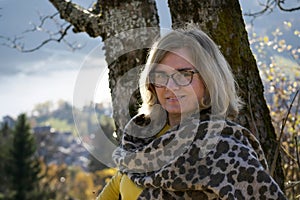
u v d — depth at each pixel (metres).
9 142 32.22
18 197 31.12
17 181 31.53
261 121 3.52
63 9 4.03
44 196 31.62
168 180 2.35
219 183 2.28
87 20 3.91
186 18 3.57
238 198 2.26
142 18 3.59
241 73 3.51
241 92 3.47
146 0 3.62
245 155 2.31
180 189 2.34
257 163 2.30
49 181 33.81
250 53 3.63
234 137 2.38
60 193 33.94
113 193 2.75
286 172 4.55
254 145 2.45
